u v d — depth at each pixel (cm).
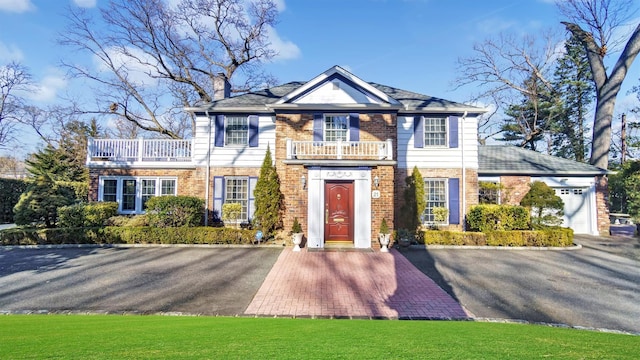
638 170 1742
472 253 1245
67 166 2669
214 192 1641
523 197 1609
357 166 1347
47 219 1469
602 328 583
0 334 415
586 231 1788
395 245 1362
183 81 2675
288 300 721
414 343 383
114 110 2528
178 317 593
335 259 1133
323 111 1554
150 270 973
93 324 496
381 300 727
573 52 3394
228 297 738
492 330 488
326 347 358
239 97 1803
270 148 1638
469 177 1616
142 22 2427
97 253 1210
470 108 1599
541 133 3272
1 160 4356
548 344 396
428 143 1631
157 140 1711
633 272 980
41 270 963
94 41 2412
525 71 2889
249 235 1384
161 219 1415
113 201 1675
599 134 2020
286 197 1367
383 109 1544
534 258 1166
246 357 315
